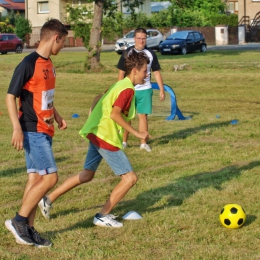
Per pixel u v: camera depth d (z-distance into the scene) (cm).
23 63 486
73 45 5769
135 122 1245
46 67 495
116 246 509
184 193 678
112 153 548
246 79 2086
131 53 550
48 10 5881
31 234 507
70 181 583
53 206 634
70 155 916
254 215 593
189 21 5478
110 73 2638
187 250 495
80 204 642
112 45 5572
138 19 5384
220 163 835
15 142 477
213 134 1080
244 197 656
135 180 555
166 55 3600
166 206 630
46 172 496
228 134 1076
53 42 494
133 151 934
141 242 518
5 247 511
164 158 881
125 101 535
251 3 5625
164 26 5488
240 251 494
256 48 3947
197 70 2500
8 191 702
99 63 2706
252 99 1652
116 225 561
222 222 555
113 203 562
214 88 1919
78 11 2931
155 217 587
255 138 1038
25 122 496
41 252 497
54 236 538
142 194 677
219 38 5216
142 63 541
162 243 516
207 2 6475
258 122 1218
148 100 918
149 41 4081
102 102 550
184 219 582
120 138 551
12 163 864
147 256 484
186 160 867
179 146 973
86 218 589
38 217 598
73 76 2431
